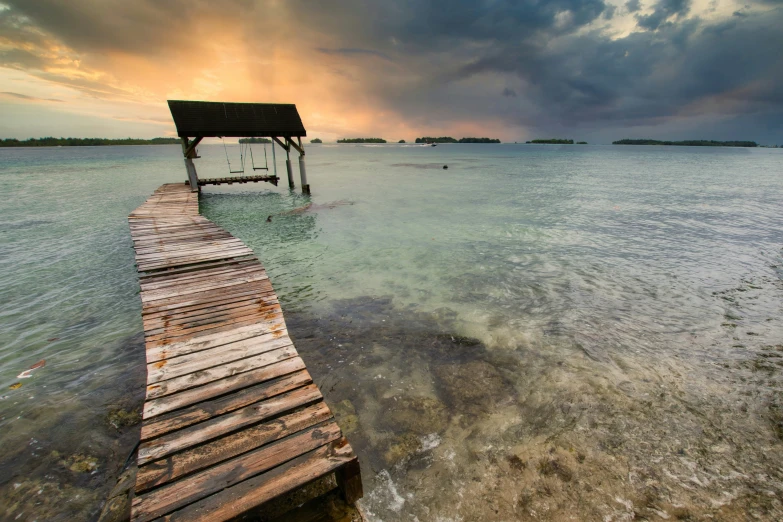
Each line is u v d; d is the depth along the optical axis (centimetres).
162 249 902
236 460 286
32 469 364
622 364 527
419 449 379
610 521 298
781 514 302
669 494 321
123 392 488
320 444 302
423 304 751
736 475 341
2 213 1731
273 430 319
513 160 6134
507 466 354
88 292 830
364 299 779
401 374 514
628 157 7212
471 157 7325
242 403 354
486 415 427
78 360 564
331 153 10238
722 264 969
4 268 984
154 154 10212
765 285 826
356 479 294
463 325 658
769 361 529
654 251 1089
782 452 367
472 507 315
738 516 301
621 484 331
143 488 259
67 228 1445
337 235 1328
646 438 386
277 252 1125
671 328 633
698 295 773
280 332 501
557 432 396
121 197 2242
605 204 1888
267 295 632
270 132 2197
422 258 1054
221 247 923
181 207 1524
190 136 2041
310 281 887
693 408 431
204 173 3947
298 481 266
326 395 471
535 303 745
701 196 2116
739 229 1341
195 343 469
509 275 907
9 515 316
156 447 297
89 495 337
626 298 763
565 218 1568
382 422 420
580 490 327
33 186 2791
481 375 506
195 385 381
